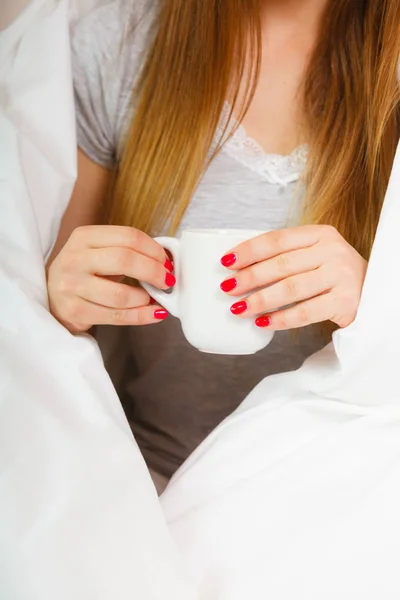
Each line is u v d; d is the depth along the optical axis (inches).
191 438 39.4
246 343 28.0
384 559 24.9
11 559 24.2
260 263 27.2
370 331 27.3
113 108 38.7
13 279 28.6
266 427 28.6
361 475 26.7
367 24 37.4
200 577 25.8
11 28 34.0
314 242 27.7
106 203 40.6
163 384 38.9
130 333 39.1
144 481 26.5
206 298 27.3
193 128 36.5
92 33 38.4
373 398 28.0
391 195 27.7
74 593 24.0
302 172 36.9
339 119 37.1
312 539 25.5
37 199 32.9
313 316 28.0
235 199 37.2
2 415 26.4
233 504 26.9
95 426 26.9
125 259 27.6
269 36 38.0
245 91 36.9
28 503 25.0
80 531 24.8
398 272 27.2
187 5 36.9
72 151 33.7
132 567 24.8
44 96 33.2
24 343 27.9
